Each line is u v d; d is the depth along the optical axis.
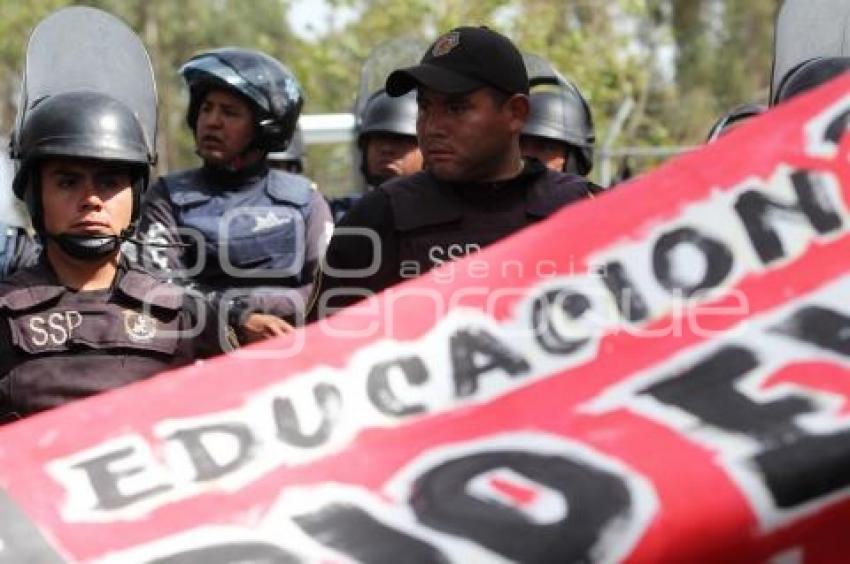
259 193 6.27
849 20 5.42
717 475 3.27
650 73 24.95
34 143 4.26
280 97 6.30
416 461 3.38
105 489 3.35
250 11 42.97
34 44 5.09
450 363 3.52
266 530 3.29
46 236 4.31
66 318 4.25
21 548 3.26
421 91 4.56
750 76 31.28
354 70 23.78
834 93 3.71
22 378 4.20
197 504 3.32
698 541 3.25
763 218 3.65
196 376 3.46
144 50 5.17
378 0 23.78
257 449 3.41
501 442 3.40
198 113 6.36
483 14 22.73
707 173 3.69
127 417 3.43
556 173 4.66
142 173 4.38
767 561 3.27
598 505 3.27
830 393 3.41
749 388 3.45
